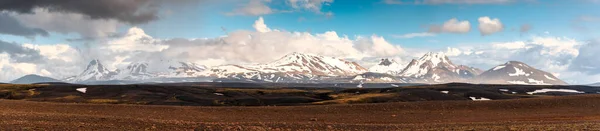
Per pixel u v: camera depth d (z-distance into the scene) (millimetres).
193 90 183750
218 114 72062
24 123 45000
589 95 93125
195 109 75875
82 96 150875
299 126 50188
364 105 80250
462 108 80625
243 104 134875
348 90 185500
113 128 43031
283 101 139375
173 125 47094
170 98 151000
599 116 74375
